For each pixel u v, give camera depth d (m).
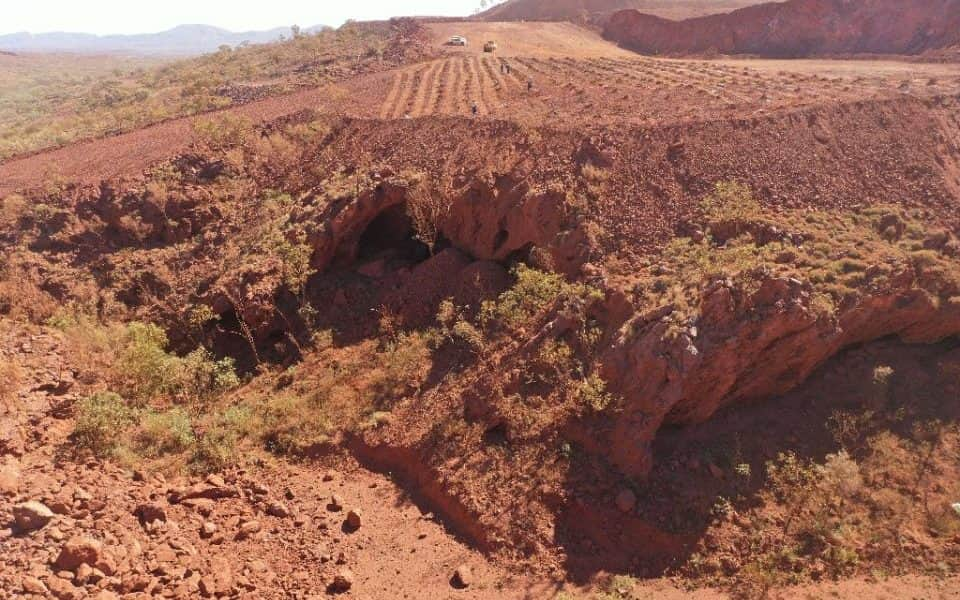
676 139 30.70
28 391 19.38
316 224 31.73
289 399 24.64
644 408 19.92
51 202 33.12
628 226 26.92
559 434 20.69
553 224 27.75
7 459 15.95
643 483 19.55
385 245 35.25
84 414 18.67
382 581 16.64
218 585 14.38
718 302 20.11
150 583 13.59
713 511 19.00
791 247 23.31
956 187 27.36
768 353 20.47
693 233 25.86
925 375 22.50
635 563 18.12
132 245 32.59
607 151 30.20
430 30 76.62
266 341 30.22
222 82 60.50
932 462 20.12
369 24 90.06
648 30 73.31
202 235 33.66
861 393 22.08
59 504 14.55
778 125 31.14
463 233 31.44
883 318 21.78
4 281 28.78
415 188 31.94
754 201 26.69
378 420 22.98
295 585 15.59
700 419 21.38
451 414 22.34
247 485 19.44
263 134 40.38
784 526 18.69
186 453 20.20
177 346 29.27
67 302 28.98
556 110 36.78
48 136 47.59
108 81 106.12
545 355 22.16
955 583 16.78
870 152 29.39
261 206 35.09
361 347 28.16
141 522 15.49
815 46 60.16
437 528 19.25
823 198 26.94
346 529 18.48
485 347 24.81
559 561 17.94
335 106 43.50
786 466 20.17
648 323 21.14
